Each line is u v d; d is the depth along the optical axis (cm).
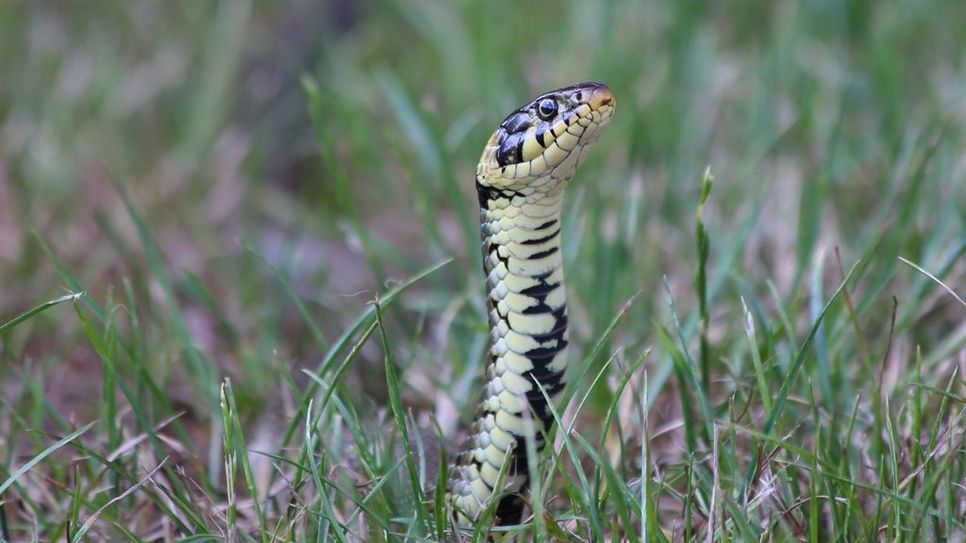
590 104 656
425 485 733
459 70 1486
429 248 1134
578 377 705
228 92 1513
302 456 697
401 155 1130
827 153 1194
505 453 678
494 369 679
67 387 1002
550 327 670
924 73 1429
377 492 692
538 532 617
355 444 783
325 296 1112
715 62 1463
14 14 1642
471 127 1306
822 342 798
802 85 1385
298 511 687
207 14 1673
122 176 1365
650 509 630
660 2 1569
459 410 852
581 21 1553
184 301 1153
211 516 719
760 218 1131
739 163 1260
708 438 779
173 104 1524
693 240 1121
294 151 1466
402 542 679
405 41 1702
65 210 1284
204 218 1324
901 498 623
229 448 666
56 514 767
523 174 656
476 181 685
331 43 1598
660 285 1075
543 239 664
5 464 796
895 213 1092
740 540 650
